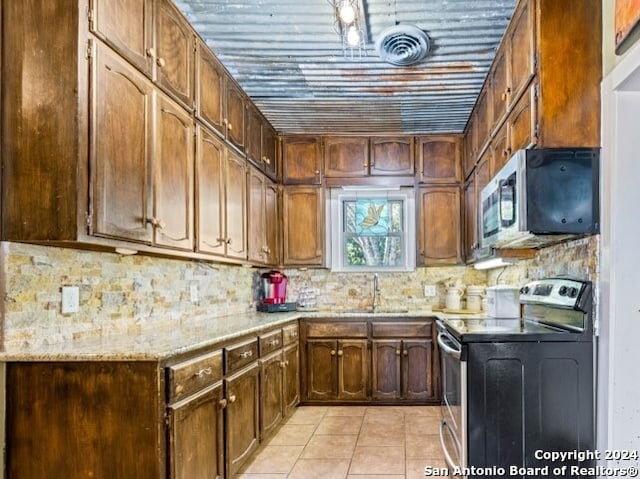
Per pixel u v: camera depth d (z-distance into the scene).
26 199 1.81
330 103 4.02
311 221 4.82
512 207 2.46
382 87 3.71
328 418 3.96
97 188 1.87
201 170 2.85
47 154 1.80
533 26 2.39
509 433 2.30
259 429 3.11
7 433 1.89
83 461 1.87
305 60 3.27
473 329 2.52
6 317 1.88
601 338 2.26
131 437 1.86
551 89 2.33
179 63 2.57
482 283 4.96
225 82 3.29
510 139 2.81
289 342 3.96
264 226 4.27
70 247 2.09
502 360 2.32
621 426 2.16
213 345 2.38
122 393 1.87
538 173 2.34
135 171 2.12
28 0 1.83
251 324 3.19
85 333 2.30
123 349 1.96
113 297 2.51
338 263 5.09
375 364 4.35
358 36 2.65
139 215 2.15
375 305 5.00
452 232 4.76
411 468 2.92
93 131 1.85
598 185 2.31
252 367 2.97
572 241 2.63
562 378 2.30
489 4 2.66
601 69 2.31
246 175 3.74
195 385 2.15
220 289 3.95
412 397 4.32
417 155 4.83
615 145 2.20
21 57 1.83
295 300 5.05
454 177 4.79
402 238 5.07
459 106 4.12
